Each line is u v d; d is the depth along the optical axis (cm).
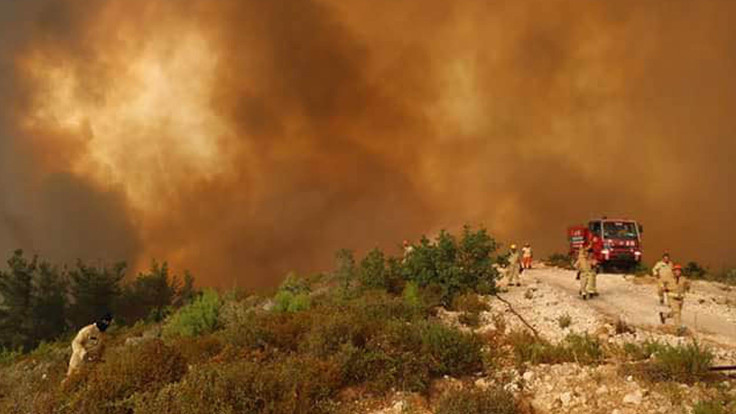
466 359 1027
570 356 1062
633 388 854
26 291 3841
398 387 951
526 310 1678
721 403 780
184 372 952
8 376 1341
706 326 1483
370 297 1675
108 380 895
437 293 1850
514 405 845
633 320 1552
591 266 2014
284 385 852
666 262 1449
